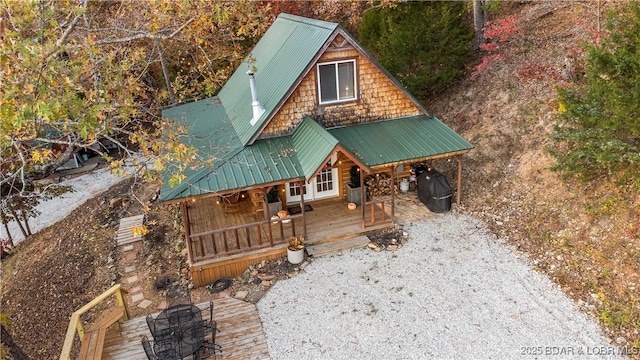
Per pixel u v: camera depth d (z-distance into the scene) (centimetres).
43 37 1001
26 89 844
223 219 1532
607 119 1099
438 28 1847
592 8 1762
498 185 1560
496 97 1838
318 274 1273
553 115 1556
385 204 1602
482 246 1327
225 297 1230
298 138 1436
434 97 2142
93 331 1065
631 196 1176
